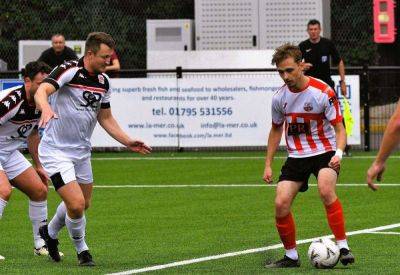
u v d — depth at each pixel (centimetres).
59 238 2317
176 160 4159
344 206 2809
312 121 1888
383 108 4478
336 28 5275
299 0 4934
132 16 5191
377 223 2484
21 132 2038
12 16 5106
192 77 4397
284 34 4966
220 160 4131
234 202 2930
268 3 4966
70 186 1894
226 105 4372
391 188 3206
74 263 1959
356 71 4388
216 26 5009
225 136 4384
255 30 4978
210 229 2422
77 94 1892
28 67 1983
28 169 2056
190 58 4788
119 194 3164
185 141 4397
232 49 5003
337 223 1855
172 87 4394
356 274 1784
